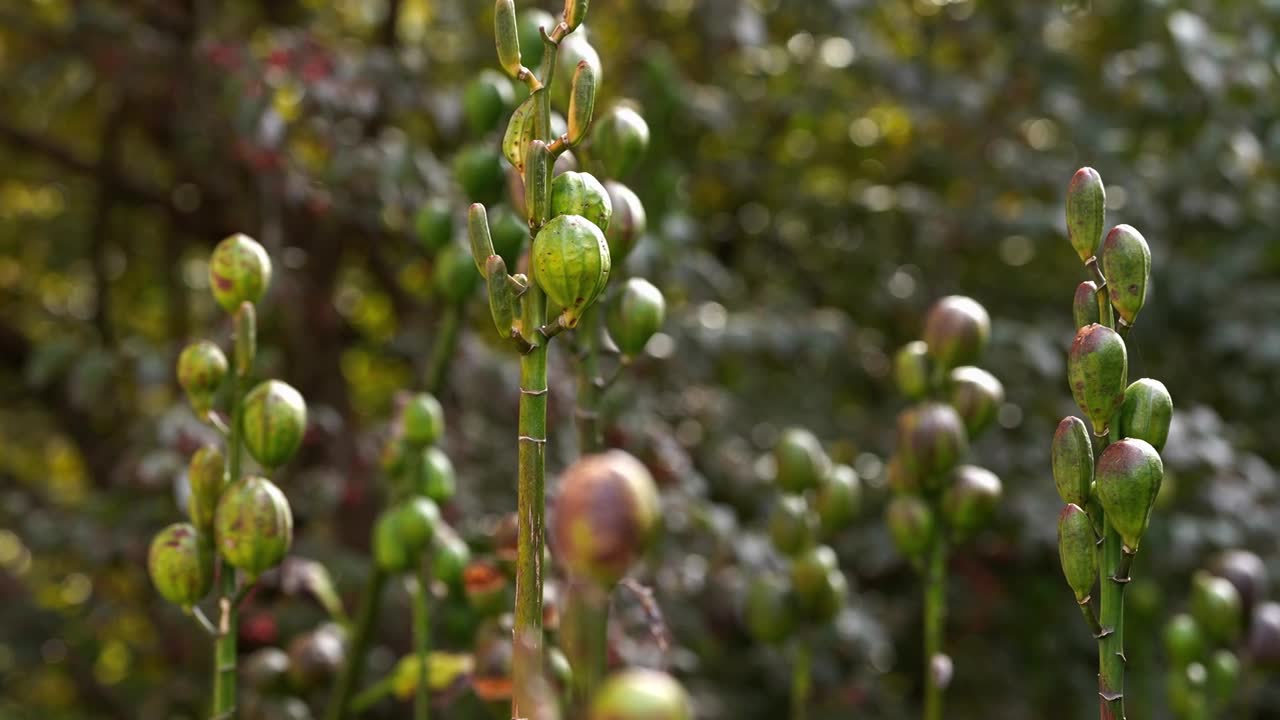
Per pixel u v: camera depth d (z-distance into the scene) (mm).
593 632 544
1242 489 3150
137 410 4082
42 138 4004
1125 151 3686
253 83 2779
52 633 3613
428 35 3703
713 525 2707
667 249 2992
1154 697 3162
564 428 2725
